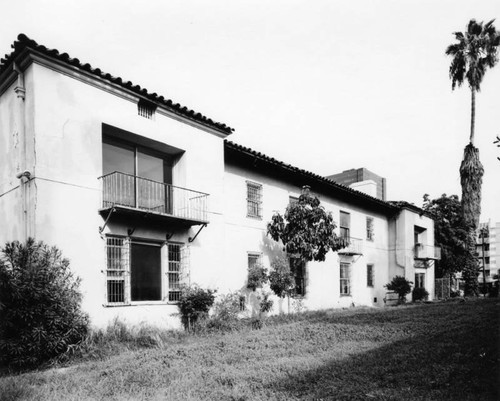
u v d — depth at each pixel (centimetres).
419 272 2659
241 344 901
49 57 948
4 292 786
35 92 932
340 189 2070
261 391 561
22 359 783
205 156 1334
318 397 522
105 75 1045
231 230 1513
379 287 2423
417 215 2711
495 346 699
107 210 1009
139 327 1053
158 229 1166
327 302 1944
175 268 1216
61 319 831
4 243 1016
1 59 970
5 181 1032
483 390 507
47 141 941
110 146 1130
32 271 827
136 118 1134
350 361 701
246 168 1620
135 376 662
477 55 2366
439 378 562
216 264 1323
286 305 1692
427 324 1070
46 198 927
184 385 603
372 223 2438
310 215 1548
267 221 1688
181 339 1048
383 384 562
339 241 1605
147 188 1206
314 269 1892
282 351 818
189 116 1273
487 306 1527
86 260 984
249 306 1530
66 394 596
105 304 1005
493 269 6894
